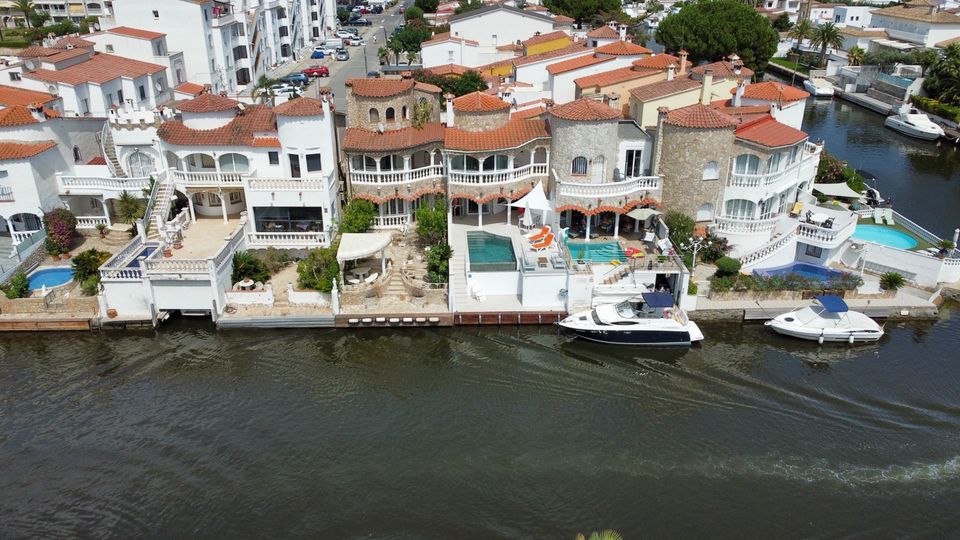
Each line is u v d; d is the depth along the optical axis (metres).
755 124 51.16
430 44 97.38
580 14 135.62
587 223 49.31
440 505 30.55
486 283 45.88
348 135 52.72
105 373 39.81
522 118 55.53
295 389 38.44
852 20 152.12
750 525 29.59
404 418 36.06
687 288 44.34
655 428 35.34
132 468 32.69
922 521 29.75
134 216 52.03
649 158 51.12
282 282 47.34
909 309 44.91
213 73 92.19
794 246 48.34
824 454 33.47
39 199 50.88
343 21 168.12
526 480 31.92
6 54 116.75
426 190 52.91
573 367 40.56
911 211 65.50
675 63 65.38
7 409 36.69
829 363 40.84
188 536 29.19
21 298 44.03
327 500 30.83
